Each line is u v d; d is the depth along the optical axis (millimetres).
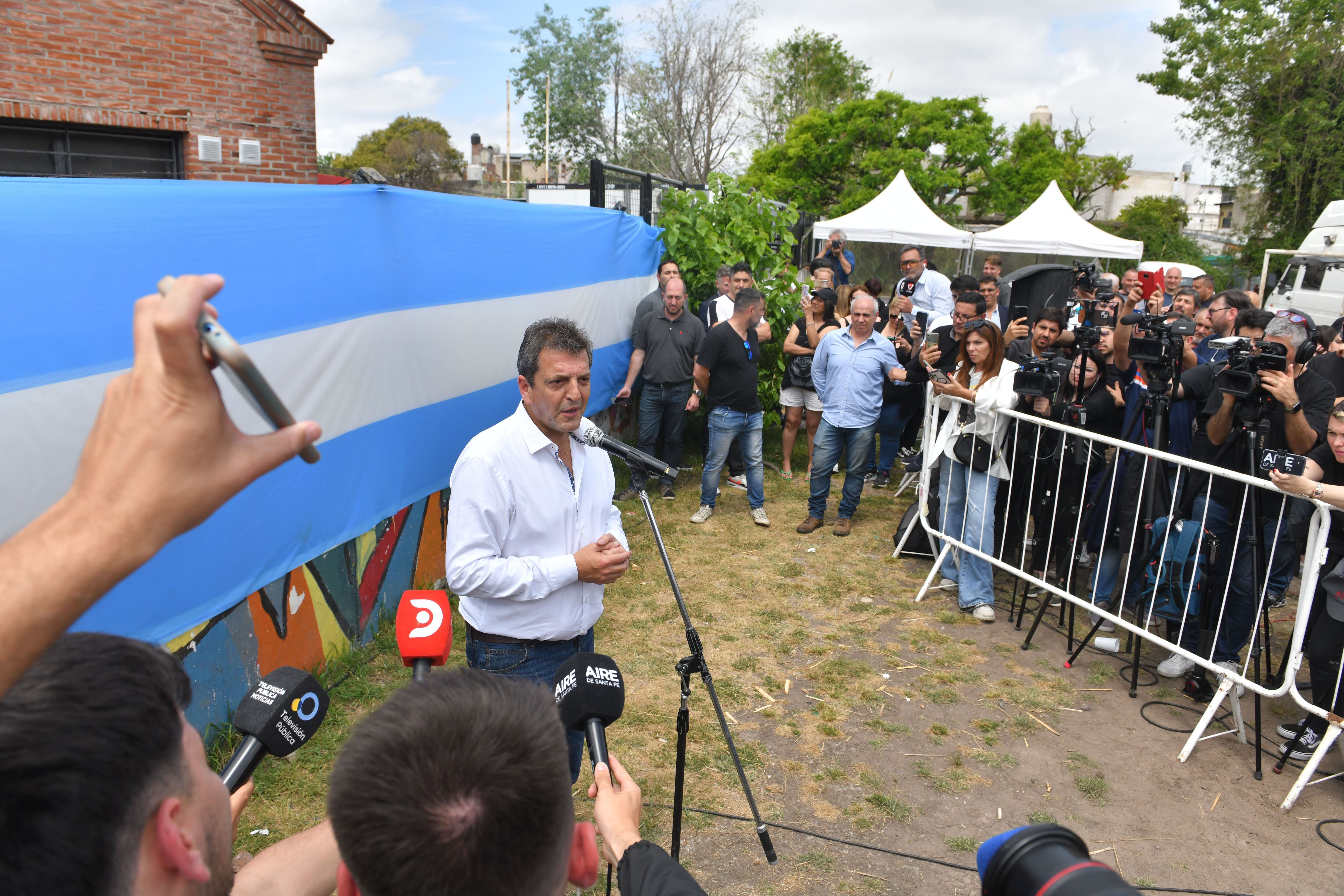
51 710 640
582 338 2584
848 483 6660
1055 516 4957
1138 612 4520
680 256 8484
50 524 480
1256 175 25000
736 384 6613
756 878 3111
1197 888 3107
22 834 607
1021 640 5023
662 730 4004
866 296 6359
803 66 38875
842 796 3574
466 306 5070
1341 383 6051
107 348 2875
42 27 9055
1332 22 23625
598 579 2570
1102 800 3586
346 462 4164
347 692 4078
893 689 4430
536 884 850
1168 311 6863
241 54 10539
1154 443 4746
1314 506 3873
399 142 45812
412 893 804
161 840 689
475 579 2508
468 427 5230
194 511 487
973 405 5207
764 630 5055
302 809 3324
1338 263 13805
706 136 36031
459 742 834
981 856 822
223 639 3492
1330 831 3420
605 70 44719
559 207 6207
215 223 3277
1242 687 3930
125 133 10008
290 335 3697
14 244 2588
